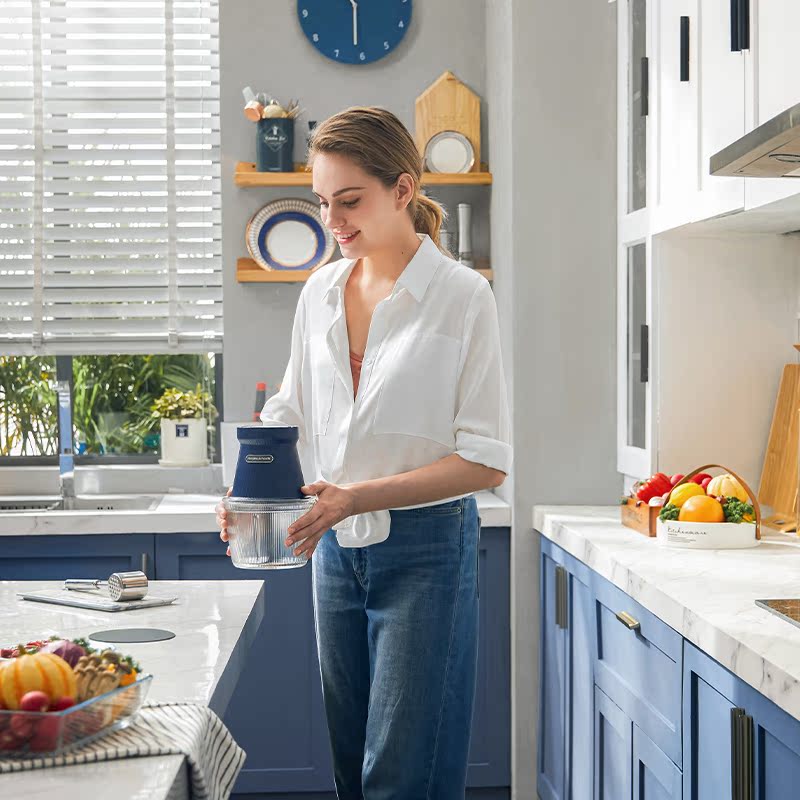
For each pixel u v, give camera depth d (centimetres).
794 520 259
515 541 310
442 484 169
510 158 312
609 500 312
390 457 178
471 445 173
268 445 151
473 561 183
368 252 176
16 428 398
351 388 182
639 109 289
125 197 385
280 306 371
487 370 177
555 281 311
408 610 175
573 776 271
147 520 308
